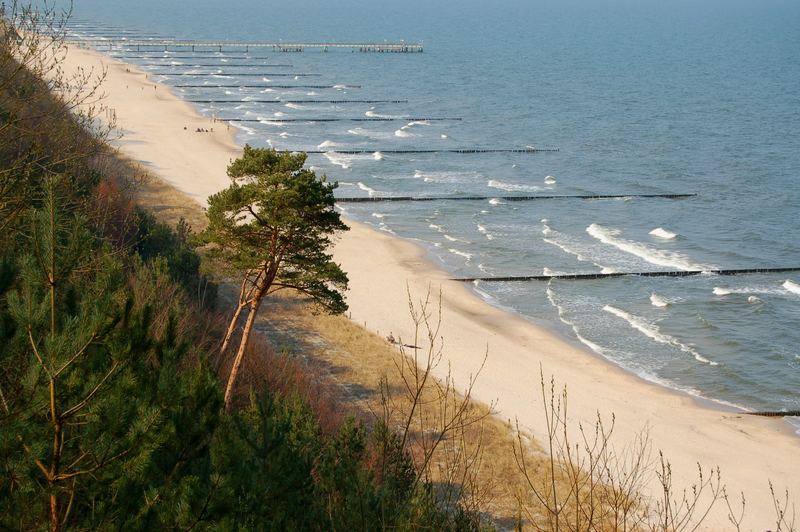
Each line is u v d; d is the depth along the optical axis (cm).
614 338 7544
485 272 9050
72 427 1482
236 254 4788
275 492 1658
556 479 4594
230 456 1555
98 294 1584
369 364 6162
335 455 2520
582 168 14588
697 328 7800
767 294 8744
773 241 10581
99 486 1410
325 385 5547
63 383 1399
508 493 4262
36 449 1329
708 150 16450
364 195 12075
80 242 1446
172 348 1731
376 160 14550
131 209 6203
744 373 6912
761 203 12512
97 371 1466
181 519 1435
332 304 4950
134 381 1472
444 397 1673
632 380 6694
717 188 13338
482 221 11000
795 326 7881
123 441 1402
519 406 5953
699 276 9275
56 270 1423
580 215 11569
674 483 5088
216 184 11594
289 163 4666
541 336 7475
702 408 6294
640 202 12406
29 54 3092
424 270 8981
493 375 6500
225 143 14738
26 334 1449
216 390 1606
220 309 6488
